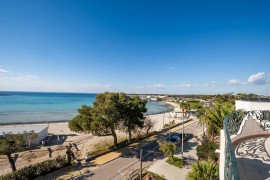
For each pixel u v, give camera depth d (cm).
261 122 895
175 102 19862
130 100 3775
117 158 3127
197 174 1526
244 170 540
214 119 2362
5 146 2455
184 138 4194
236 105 2103
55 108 12662
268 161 592
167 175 2448
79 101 19625
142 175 2519
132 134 4831
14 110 11294
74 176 2531
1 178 2253
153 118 8200
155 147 3669
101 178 2462
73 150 3859
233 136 776
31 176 2444
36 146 4128
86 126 3161
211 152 2283
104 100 3544
